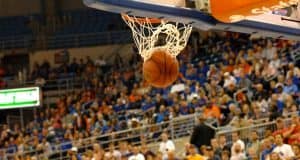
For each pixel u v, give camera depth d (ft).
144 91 70.28
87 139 60.75
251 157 43.86
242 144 44.42
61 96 82.64
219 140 46.14
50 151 64.28
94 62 87.04
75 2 95.86
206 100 57.72
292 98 51.42
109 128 63.36
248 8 21.72
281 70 58.23
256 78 59.06
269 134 45.37
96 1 20.48
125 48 88.28
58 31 92.53
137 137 58.80
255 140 45.34
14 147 69.67
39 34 92.63
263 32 25.12
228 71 64.03
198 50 77.41
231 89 58.44
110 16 92.73
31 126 75.56
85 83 83.46
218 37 77.97
